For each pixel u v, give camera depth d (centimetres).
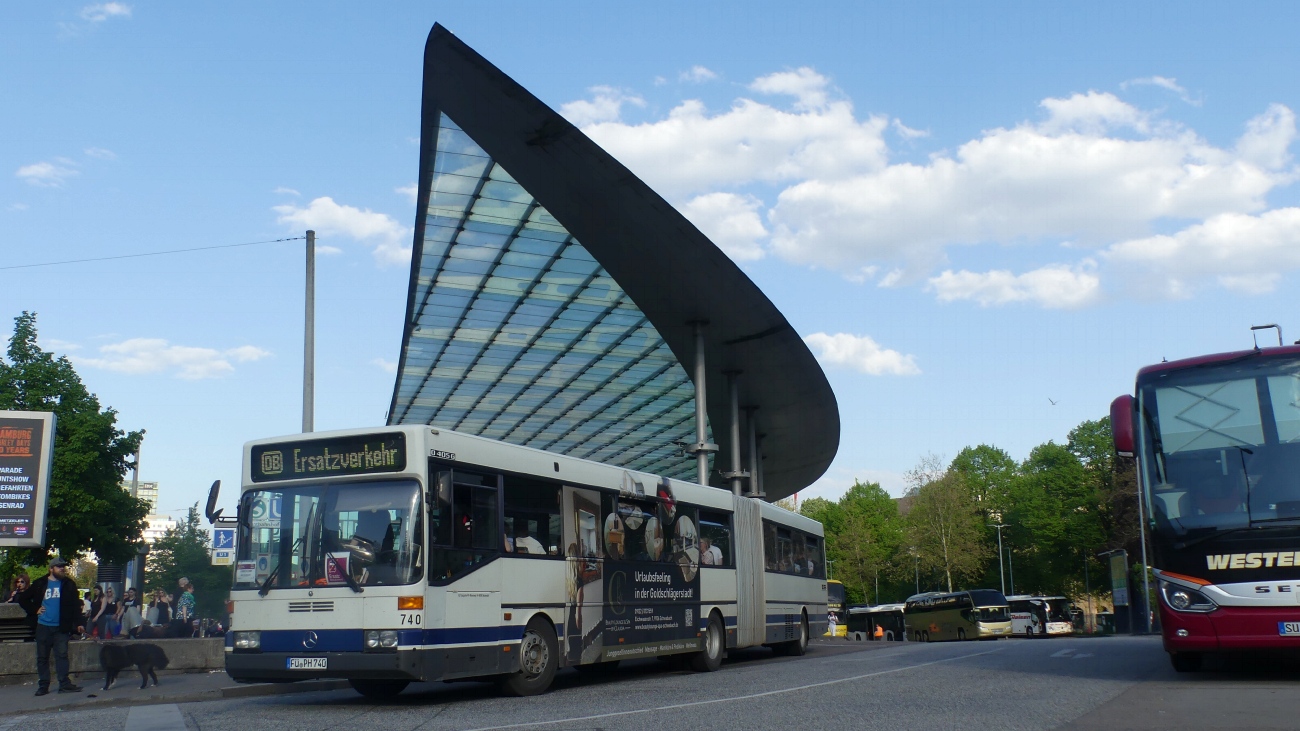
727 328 3616
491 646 1449
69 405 4631
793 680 1598
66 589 1634
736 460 4028
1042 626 5772
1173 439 1300
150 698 1553
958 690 1310
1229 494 1241
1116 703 1098
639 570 1845
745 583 2297
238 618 1412
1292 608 1176
